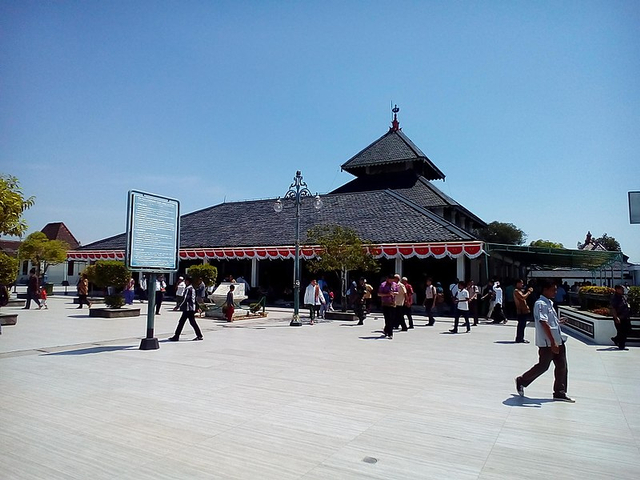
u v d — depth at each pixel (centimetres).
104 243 3966
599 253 2467
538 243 6819
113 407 697
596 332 1489
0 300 1728
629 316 1364
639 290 1521
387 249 2580
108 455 516
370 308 2608
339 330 1767
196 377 903
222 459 509
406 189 3972
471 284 2000
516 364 1080
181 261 3697
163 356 1131
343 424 632
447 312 2606
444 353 1234
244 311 2314
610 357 1221
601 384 895
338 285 3123
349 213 3219
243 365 1029
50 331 1576
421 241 2550
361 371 981
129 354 1152
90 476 463
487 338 1562
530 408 719
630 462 511
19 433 584
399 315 1770
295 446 549
